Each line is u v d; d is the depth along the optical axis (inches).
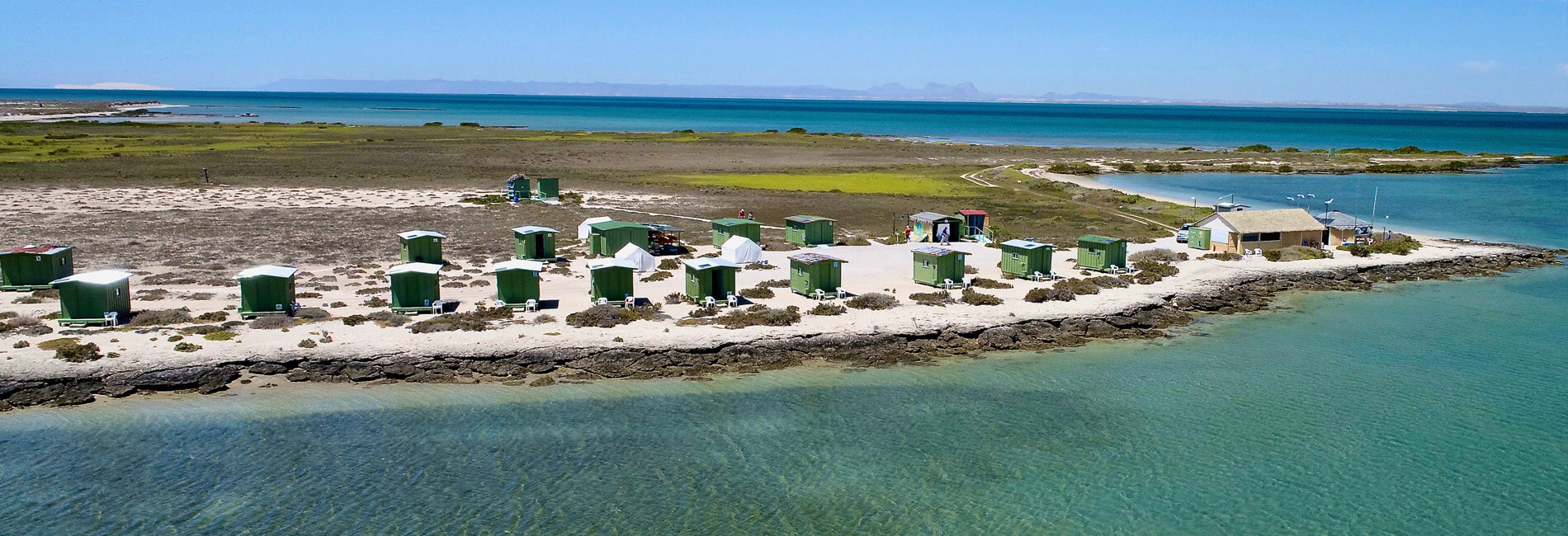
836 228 3469.5
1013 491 1234.6
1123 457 1332.4
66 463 1254.9
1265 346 1881.2
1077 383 1637.6
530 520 1143.6
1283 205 4318.4
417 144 7357.3
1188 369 1723.7
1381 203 4407.0
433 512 1156.5
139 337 1679.4
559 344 1695.4
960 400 1546.5
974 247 2940.5
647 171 5753.0
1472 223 3683.6
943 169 6038.4
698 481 1249.4
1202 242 2901.1
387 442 1343.5
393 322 1822.1
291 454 1299.2
